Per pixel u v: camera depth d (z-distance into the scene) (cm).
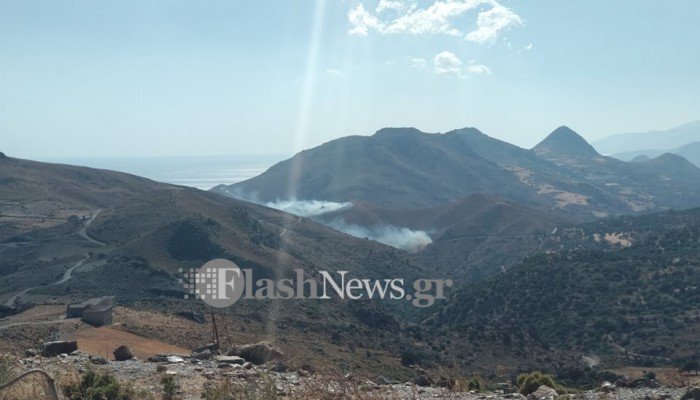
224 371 1369
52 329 3928
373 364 4012
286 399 1060
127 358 1645
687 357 5203
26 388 1125
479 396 1240
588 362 5234
